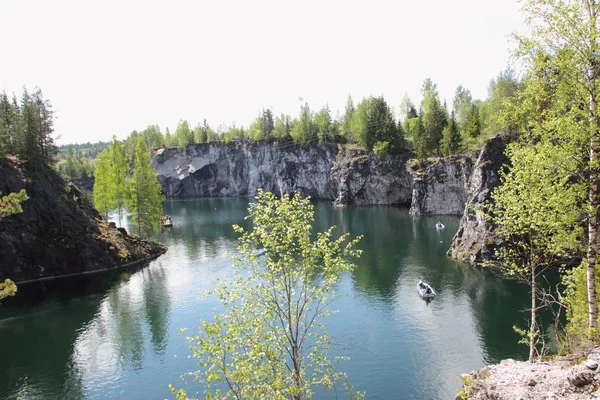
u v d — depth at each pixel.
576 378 14.27
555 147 18.81
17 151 80.62
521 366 17.42
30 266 69.56
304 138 179.62
